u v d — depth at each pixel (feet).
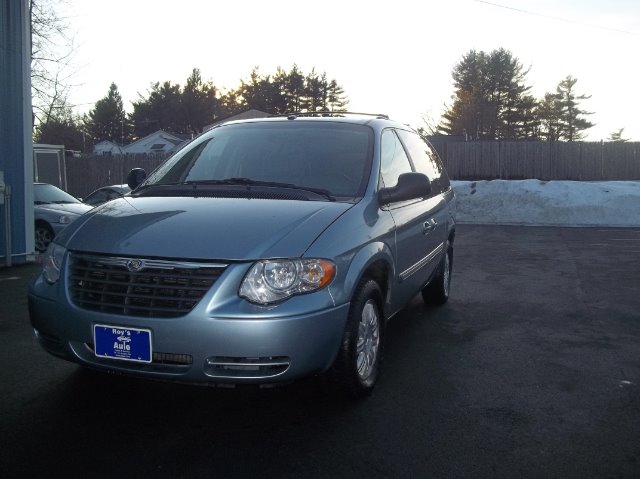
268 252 11.23
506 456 11.14
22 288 24.62
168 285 11.08
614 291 25.88
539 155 92.12
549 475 10.48
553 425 12.50
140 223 12.29
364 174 14.75
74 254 12.09
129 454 10.96
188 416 12.64
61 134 173.17
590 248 39.73
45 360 15.92
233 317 10.75
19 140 29.63
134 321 11.03
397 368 15.83
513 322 20.68
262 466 10.62
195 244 11.36
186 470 10.44
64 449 11.11
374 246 13.33
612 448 11.52
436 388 14.44
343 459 10.93
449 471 10.57
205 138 17.08
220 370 10.98
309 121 16.74
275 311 10.92
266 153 15.60
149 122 249.34
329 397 13.24
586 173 91.25
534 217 61.00
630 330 19.80
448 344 18.03
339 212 12.96
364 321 13.43
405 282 16.12
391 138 17.30
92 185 87.20
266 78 261.44
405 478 10.31
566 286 26.91
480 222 60.44
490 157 93.71
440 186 21.29
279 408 13.09
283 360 11.06
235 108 270.46
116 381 14.49
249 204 12.98
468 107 217.36
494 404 13.55
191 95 252.83
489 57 222.28
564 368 16.03
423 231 17.56
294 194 13.73
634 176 90.12
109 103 275.39
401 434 11.95
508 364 16.30
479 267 32.09
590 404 13.64
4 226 29.35
